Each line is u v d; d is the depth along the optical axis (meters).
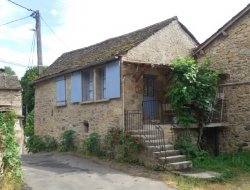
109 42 17.19
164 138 12.80
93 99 15.17
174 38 15.97
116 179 10.29
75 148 16.14
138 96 14.07
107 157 13.80
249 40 14.16
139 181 10.02
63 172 11.36
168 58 15.53
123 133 13.08
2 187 8.18
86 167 12.20
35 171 11.57
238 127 14.30
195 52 15.97
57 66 19.12
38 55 20.58
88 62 15.20
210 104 13.51
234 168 11.92
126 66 13.77
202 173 10.90
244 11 14.17
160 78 15.26
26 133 25.36
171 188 9.26
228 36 14.94
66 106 17.05
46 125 18.80
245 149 14.02
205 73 13.55
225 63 14.95
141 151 12.21
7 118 9.33
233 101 14.53
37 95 19.95
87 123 15.61
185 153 12.33
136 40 14.84
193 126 13.20
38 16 20.72
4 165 8.59
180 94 12.84
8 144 8.74
